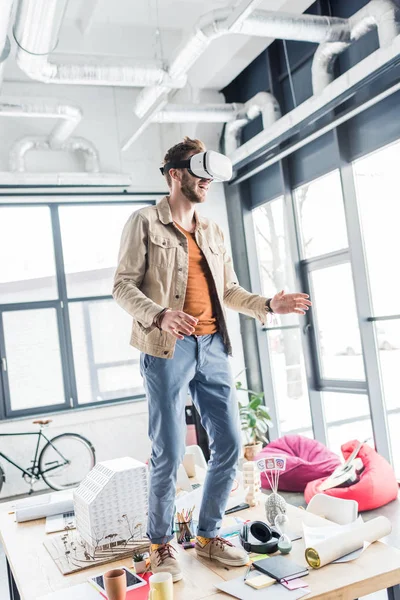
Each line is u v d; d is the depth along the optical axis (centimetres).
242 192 658
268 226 636
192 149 216
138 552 231
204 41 409
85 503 236
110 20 555
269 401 651
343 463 450
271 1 491
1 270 627
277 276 630
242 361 663
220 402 222
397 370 466
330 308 540
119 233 677
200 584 196
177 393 209
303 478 468
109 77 445
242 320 664
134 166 684
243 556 208
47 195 629
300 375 606
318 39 429
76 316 652
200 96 641
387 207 459
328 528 226
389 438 482
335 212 521
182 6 538
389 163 454
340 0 467
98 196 656
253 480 284
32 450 605
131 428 646
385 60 388
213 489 220
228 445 221
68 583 209
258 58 591
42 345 634
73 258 656
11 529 282
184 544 234
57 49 555
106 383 657
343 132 488
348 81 424
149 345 207
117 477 238
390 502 418
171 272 214
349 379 522
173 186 222
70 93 661
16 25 381
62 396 638
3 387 615
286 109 565
